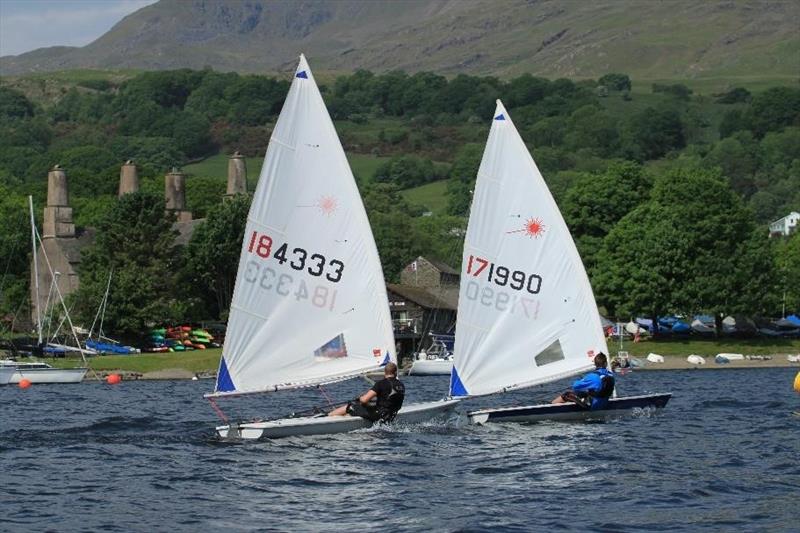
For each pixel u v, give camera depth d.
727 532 30.73
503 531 30.97
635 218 141.62
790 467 40.28
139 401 74.56
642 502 34.44
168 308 136.38
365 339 46.09
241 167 183.25
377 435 46.16
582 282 49.66
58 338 136.00
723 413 58.66
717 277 134.25
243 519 32.59
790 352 137.25
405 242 187.00
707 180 139.50
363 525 31.81
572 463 40.81
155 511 33.56
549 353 49.69
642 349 135.25
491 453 42.59
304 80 45.56
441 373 119.12
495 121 49.25
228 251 144.62
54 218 161.62
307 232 45.62
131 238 142.00
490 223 49.22
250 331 45.25
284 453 42.53
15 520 32.50
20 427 54.66
